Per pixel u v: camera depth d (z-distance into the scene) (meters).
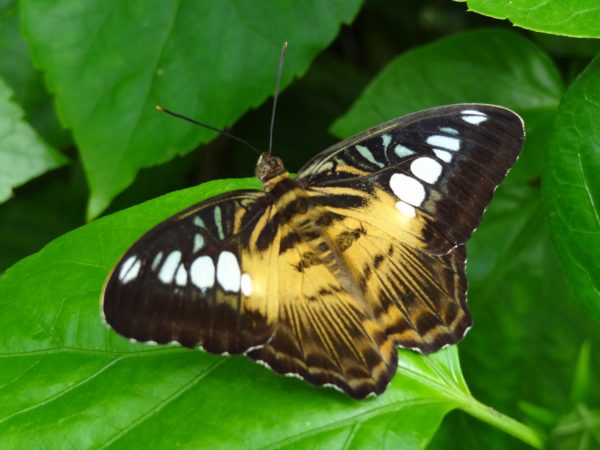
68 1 0.45
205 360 0.40
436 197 0.40
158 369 0.40
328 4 0.45
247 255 0.39
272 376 0.40
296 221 0.39
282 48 0.45
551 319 0.47
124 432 0.39
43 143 0.46
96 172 0.45
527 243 0.47
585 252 0.40
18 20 0.49
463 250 0.40
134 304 0.38
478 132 0.40
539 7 0.40
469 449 0.45
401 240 0.40
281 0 0.45
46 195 0.52
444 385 0.40
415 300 0.39
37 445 0.39
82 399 0.39
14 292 0.41
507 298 0.47
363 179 0.40
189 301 0.38
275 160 0.40
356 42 0.56
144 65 0.45
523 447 0.45
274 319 0.39
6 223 0.52
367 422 0.39
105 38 0.45
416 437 0.39
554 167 0.41
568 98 0.41
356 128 0.47
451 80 0.47
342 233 0.40
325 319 0.39
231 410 0.39
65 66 0.45
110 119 0.45
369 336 0.39
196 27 0.45
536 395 0.46
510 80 0.47
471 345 0.47
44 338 0.40
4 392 0.39
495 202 0.48
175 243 0.38
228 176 0.53
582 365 0.39
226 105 0.45
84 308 0.40
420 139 0.40
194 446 0.39
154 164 0.45
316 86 0.54
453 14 0.55
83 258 0.41
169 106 0.45
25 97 0.49
